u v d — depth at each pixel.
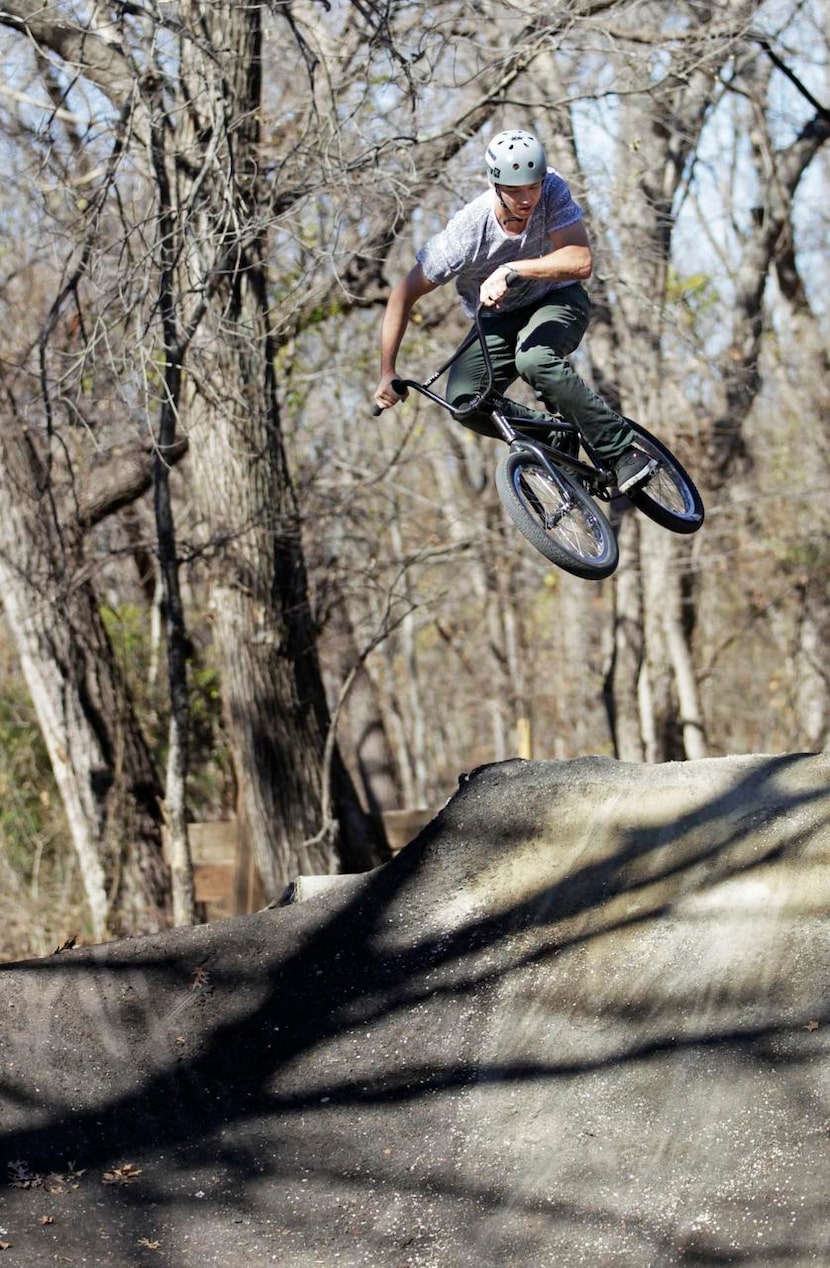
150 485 10.20
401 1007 4.95
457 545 11.57
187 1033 4.91
